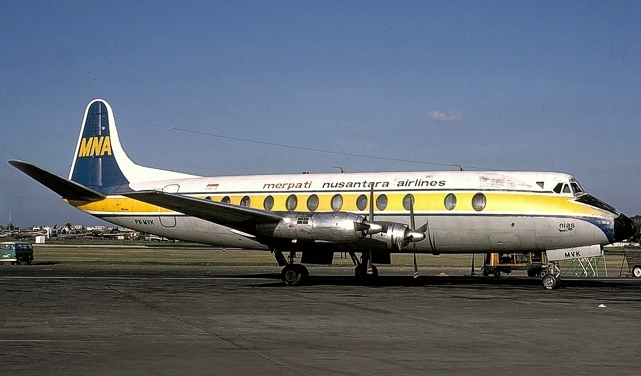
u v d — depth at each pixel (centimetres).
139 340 1195
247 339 1207
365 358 1029
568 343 1164
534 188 2267
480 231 2298
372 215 2352
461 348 1116
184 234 2766
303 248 2423
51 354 1059
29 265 4322
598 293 2098
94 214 2928
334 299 1902
